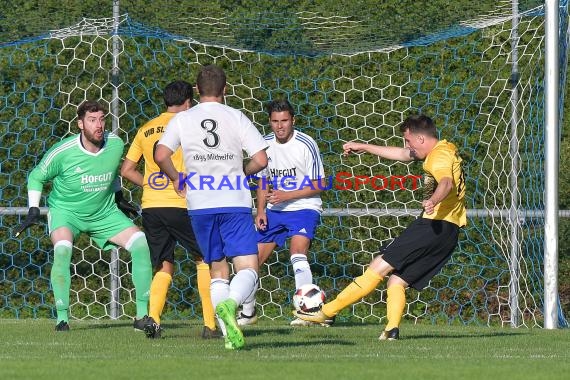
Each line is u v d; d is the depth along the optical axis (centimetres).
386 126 3606
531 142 3462
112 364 1806
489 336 2634
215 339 2430
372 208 3588
